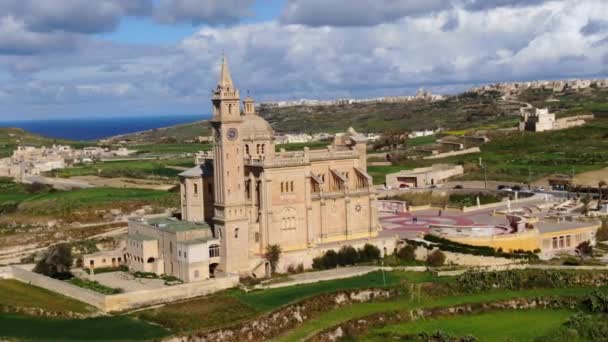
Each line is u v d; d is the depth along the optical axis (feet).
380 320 408.26
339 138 594.24
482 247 522.88
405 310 418.72
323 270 509.76
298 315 411.34
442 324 401.49
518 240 538.47
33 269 513.45
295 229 520.42
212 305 424.87
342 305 431.84
